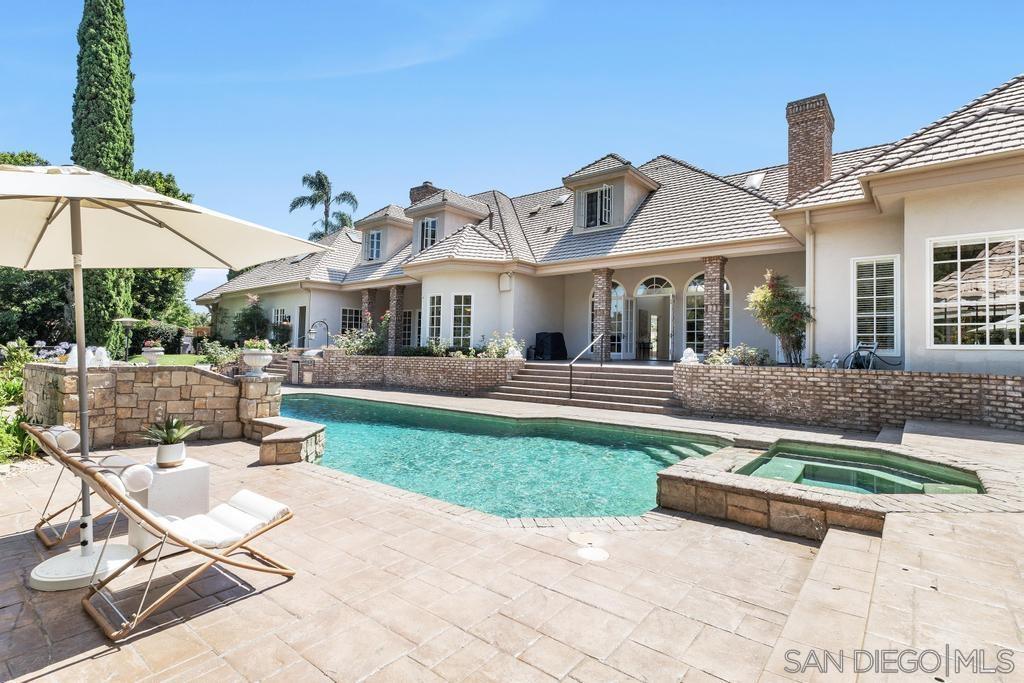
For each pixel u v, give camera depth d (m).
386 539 4.24
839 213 10.63
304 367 19.06
